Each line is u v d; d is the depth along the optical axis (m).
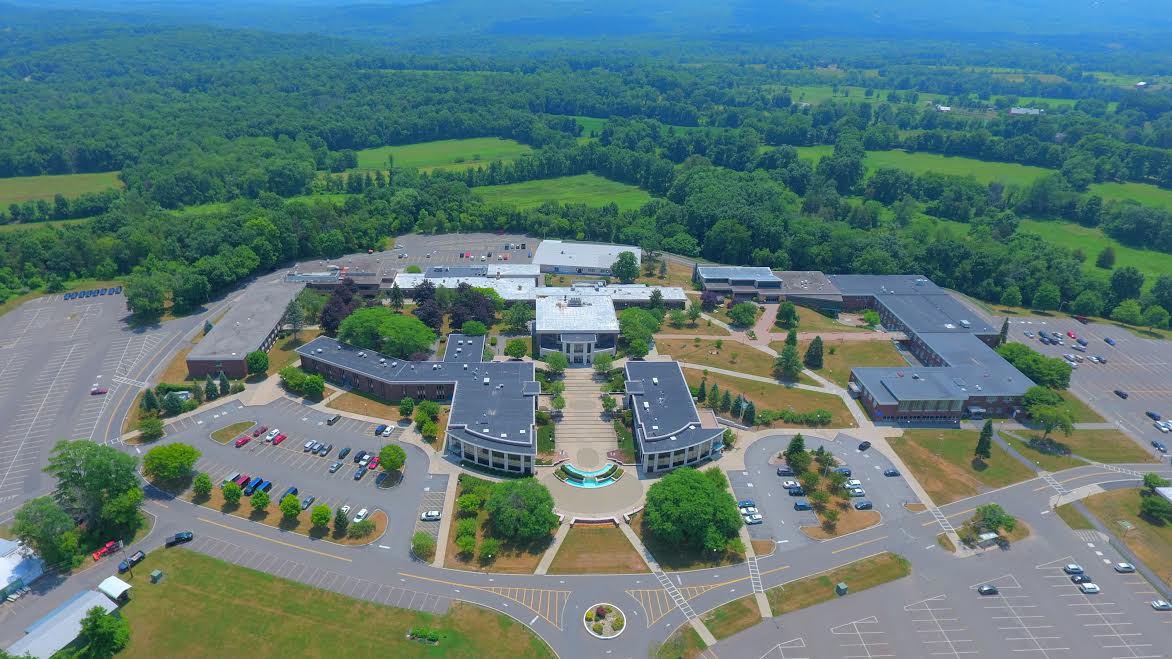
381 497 166.75
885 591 144.50
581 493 170.50
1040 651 132.25
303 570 144.75
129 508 148.75
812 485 171.12
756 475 178.62
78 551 145.38
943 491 174.38
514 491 154.38
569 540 155.50
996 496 173.12
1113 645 133.62
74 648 124.88
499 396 195.50
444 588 141.75
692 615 137.50
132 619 131.38
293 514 155.38
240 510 161.00
